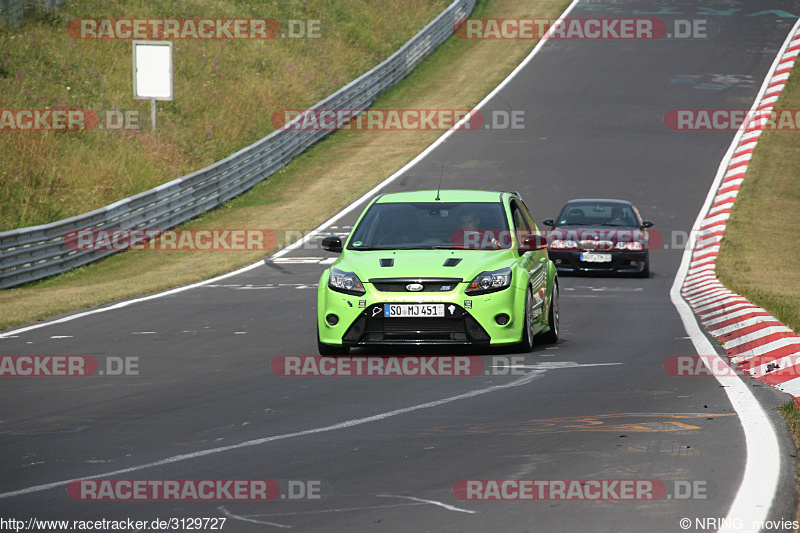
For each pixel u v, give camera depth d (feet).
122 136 396.57
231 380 106.11
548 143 435.53
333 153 444.96
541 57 586.45
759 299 175.22
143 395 98.37
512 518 53.88
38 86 409.90
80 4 498.28
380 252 125.18
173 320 163.84
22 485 63.46
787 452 66.74
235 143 444.96
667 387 95.50
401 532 51.98
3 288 237.86
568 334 143.43
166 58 402.31
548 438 73.67
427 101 522.06
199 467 67.21
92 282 247.70
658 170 392.88
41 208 321.93
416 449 71.15
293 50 573.74
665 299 191.72
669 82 526.98
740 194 359.66
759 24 633.20
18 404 94.94
